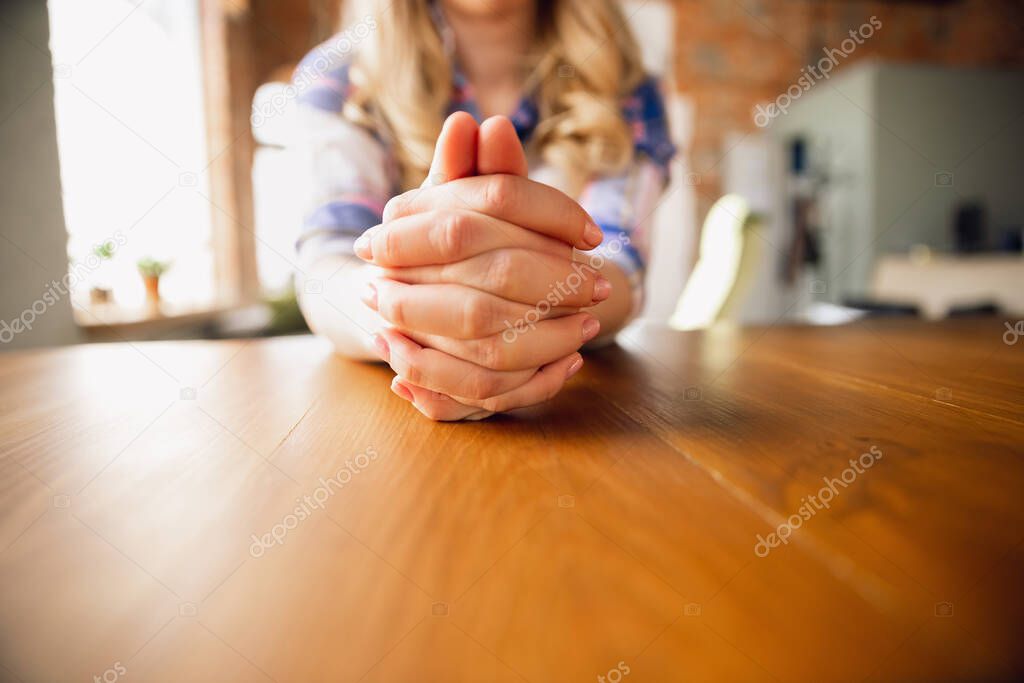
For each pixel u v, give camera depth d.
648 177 0.73
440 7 0.68
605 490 0.23
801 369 0.43
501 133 0.28
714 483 0.23
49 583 0.18
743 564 0.18
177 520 0.21
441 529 0.20
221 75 1.90
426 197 0.29
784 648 0.14
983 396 0.35
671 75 2.68
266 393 0.37
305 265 0.52
